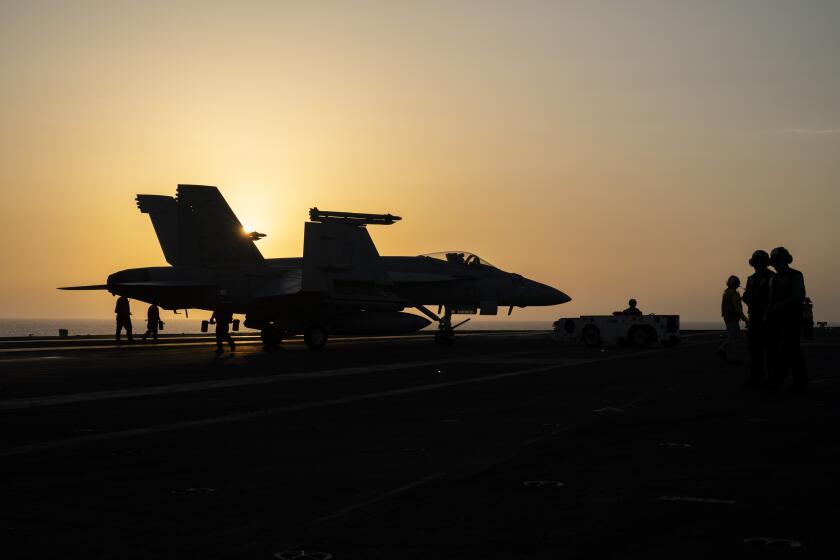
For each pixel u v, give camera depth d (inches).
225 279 1226.6
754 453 300.0
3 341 1631.4
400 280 1362.0
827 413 422.3
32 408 458.6
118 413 434.6
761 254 569.0
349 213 1236.5
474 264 1450.5
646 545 179.3
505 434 352.5
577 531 191.5
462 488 241.3
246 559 170.7
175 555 174.1
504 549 177.2
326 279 1185.4
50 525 199.8
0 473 268.7
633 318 1240.8
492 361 891.4
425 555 173.0
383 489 240.5
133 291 1206.3
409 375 692.1
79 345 1434.5
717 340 1624.0
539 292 1461.6
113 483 251.3
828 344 1365.7
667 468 271.3
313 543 182.4
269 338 1301.7
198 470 272.4
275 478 258.1
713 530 191.5
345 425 384.5
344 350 1205.1
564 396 514.3
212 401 492.4
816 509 212.1
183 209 1257.4
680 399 494.6
